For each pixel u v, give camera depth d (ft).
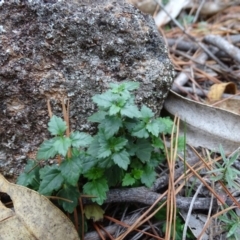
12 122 1.01
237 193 1.03
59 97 1.01
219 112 1.12
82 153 0.94
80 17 0.99
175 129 1.14
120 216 1.03
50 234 0.89
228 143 1.12
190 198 1.00
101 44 1.02
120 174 0.96
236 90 1.34
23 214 0.89
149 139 1.02
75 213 0.96
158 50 1.10
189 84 1.44
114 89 0.91
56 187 0.87
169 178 1.02
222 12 1.95
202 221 0.99
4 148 1.02
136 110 0.88
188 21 1.90
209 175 1.06
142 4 1.88
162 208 1.00
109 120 0.90
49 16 0.98
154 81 1.08
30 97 1.00
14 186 0.91
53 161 1.01
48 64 1.00
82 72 1.02
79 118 1.04
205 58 1.56
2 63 0.97
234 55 1.47
